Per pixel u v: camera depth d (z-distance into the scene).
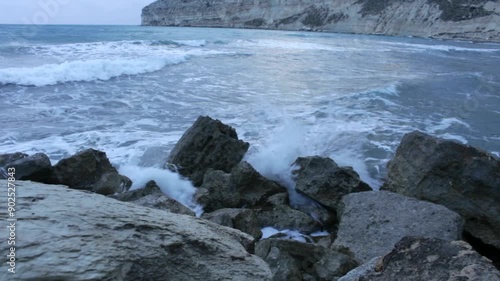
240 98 12.31
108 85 13.45
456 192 5.55
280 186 6.54
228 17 113.69
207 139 6.94
